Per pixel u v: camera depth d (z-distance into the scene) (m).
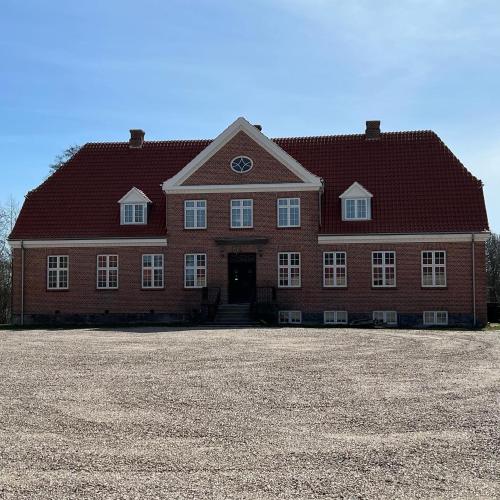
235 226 42.75
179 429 12.00
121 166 47.09
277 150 42.41
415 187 42.75
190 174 43.22
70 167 47.44
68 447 10.81
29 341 29.03
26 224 44.97
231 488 8.77
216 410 13.60
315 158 45.56
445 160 43.94
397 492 8.60
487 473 9.37
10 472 9.50
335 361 21.17
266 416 13.03
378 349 24.73
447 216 41.16
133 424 12.41
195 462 9.95
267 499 8.38
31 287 44.41
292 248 42.12
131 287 43.53
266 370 19.19
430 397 14.88
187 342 27.67
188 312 42.78
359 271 41.50
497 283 86.94
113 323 43.06
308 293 41.84
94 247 44.03
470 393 15.34
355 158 45.12
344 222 42.00
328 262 41.97
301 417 12.93
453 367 19.70
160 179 46.00
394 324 40.94
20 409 13.77
